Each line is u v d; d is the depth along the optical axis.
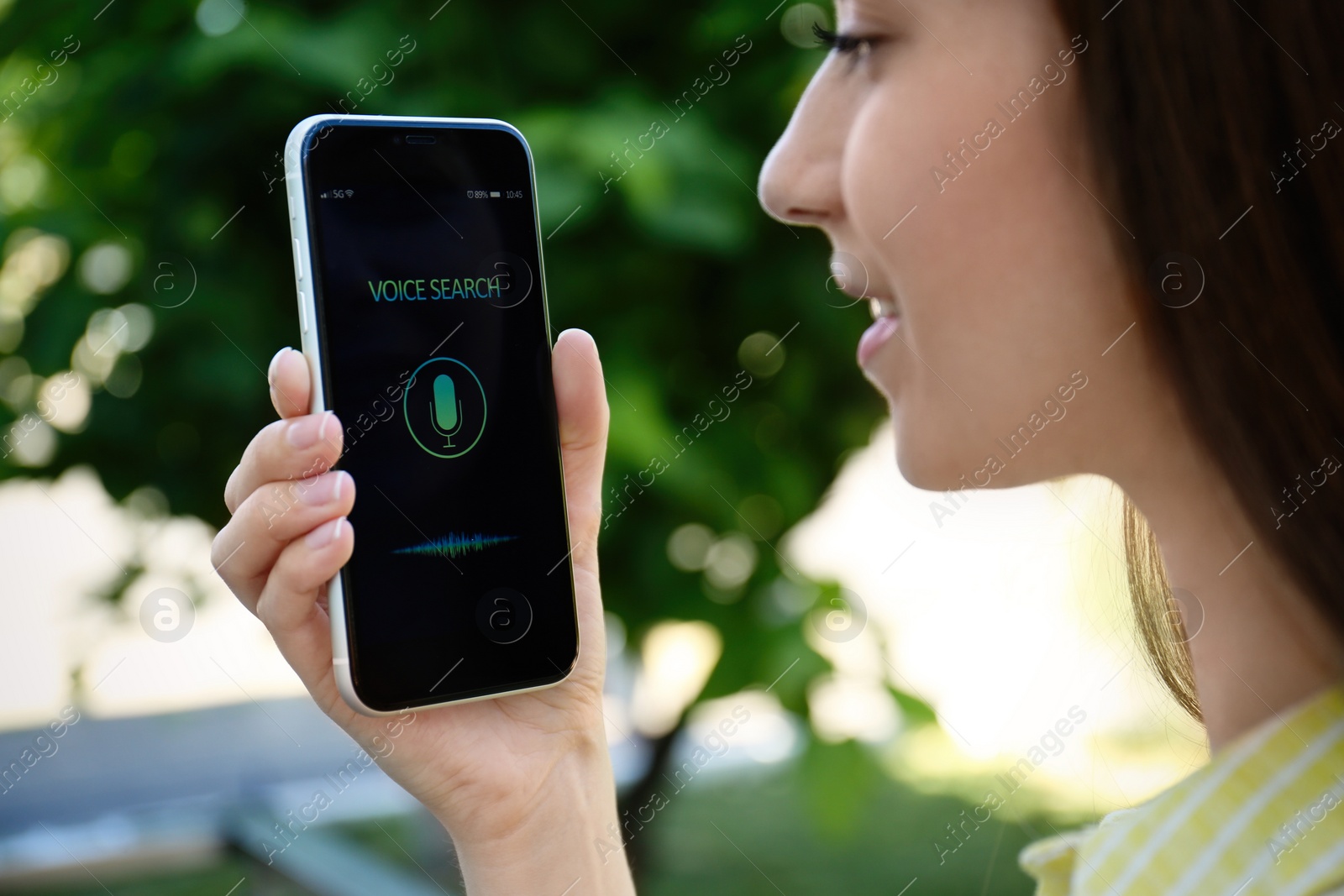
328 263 1.14
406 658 1.11
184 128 2.35
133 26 2.50
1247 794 0.70
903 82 0.89
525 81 2.46
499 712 1.18
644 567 2.72
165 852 3.67
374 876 3.06
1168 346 0.75
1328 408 0.67
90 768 5.73
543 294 1.24
